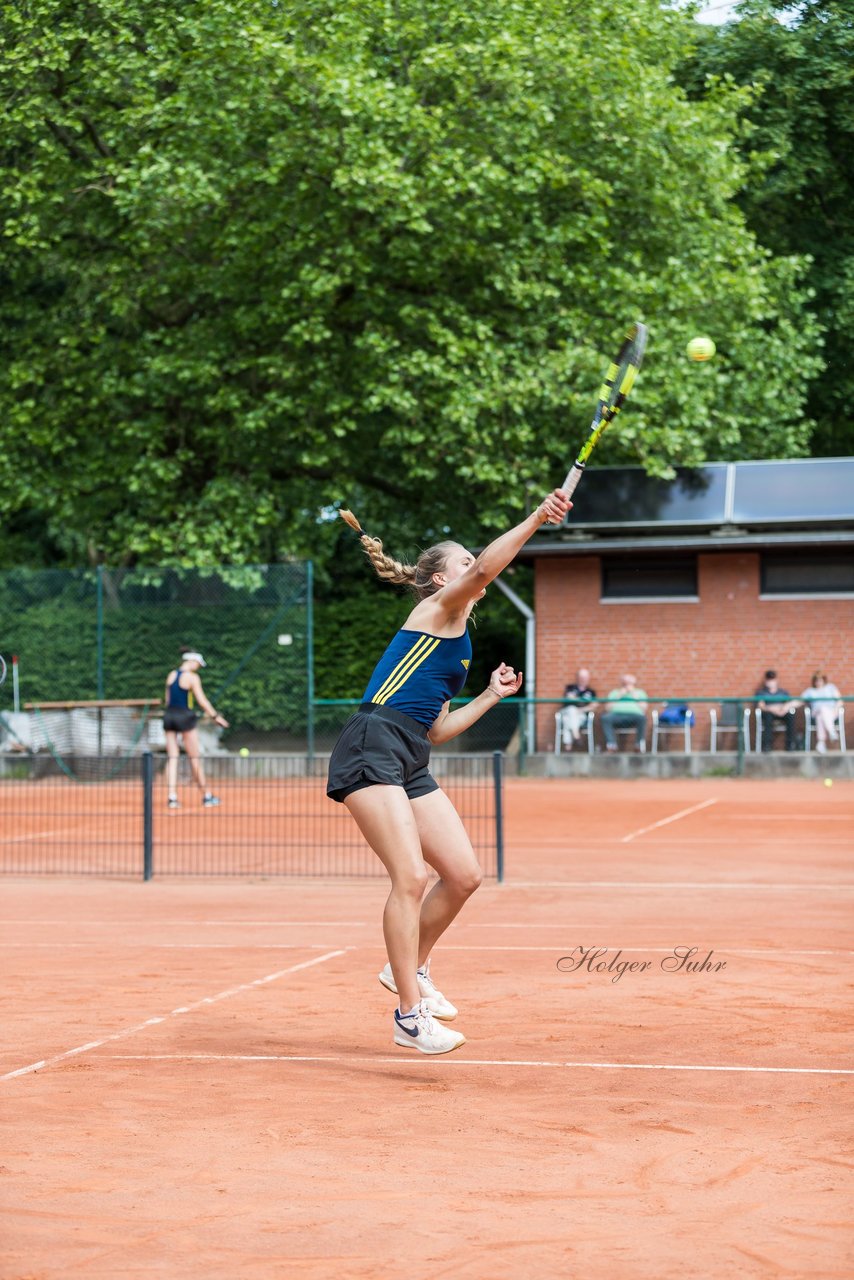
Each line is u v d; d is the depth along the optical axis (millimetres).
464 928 13414
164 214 32719
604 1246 5055
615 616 36062
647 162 34000
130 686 35250
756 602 35312
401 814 7703
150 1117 6973
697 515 35188
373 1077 7793
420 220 30750
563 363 32344
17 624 35906
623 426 33094
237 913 15000
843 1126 6719
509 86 31594
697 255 35438
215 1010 9758
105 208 35531
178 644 35031
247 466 36469
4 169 33625
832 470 35562
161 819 25828
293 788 30219
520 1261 4902
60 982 10883
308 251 33594
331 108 30906
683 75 44312
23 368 35375
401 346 34375
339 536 45031
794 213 45750
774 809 26328
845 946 12156
